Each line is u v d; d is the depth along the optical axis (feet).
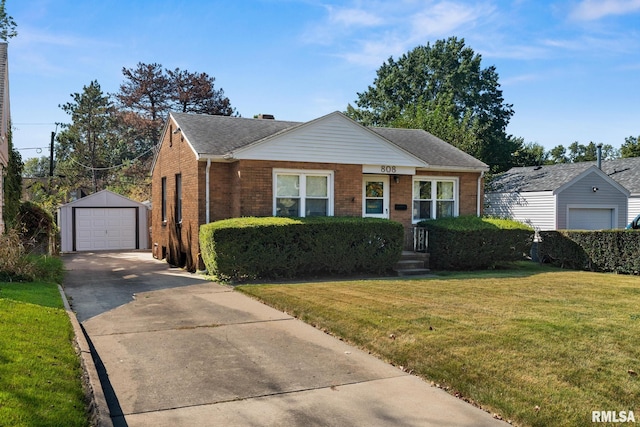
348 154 49.06
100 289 37.17
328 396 16.47
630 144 167.53
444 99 134.82
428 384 17.65
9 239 36.52
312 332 24.45
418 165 52.42
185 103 143.84
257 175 45.85
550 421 14.15
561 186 75.77
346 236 43.98
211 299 32.76
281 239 41.78
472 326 23.02
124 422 14.29
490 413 15.21
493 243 50.55
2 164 48.01
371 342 21.89
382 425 14.33
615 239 47.88
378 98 152.87
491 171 105.81
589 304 28.86
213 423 14.29
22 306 24.58
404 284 37.17
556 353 19.02
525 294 32.45
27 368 15.57
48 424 12.34
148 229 84.94
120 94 145.28
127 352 20.95
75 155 146.61
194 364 19.51
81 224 80.69
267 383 17.56
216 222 43.50
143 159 149.18
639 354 18.89
